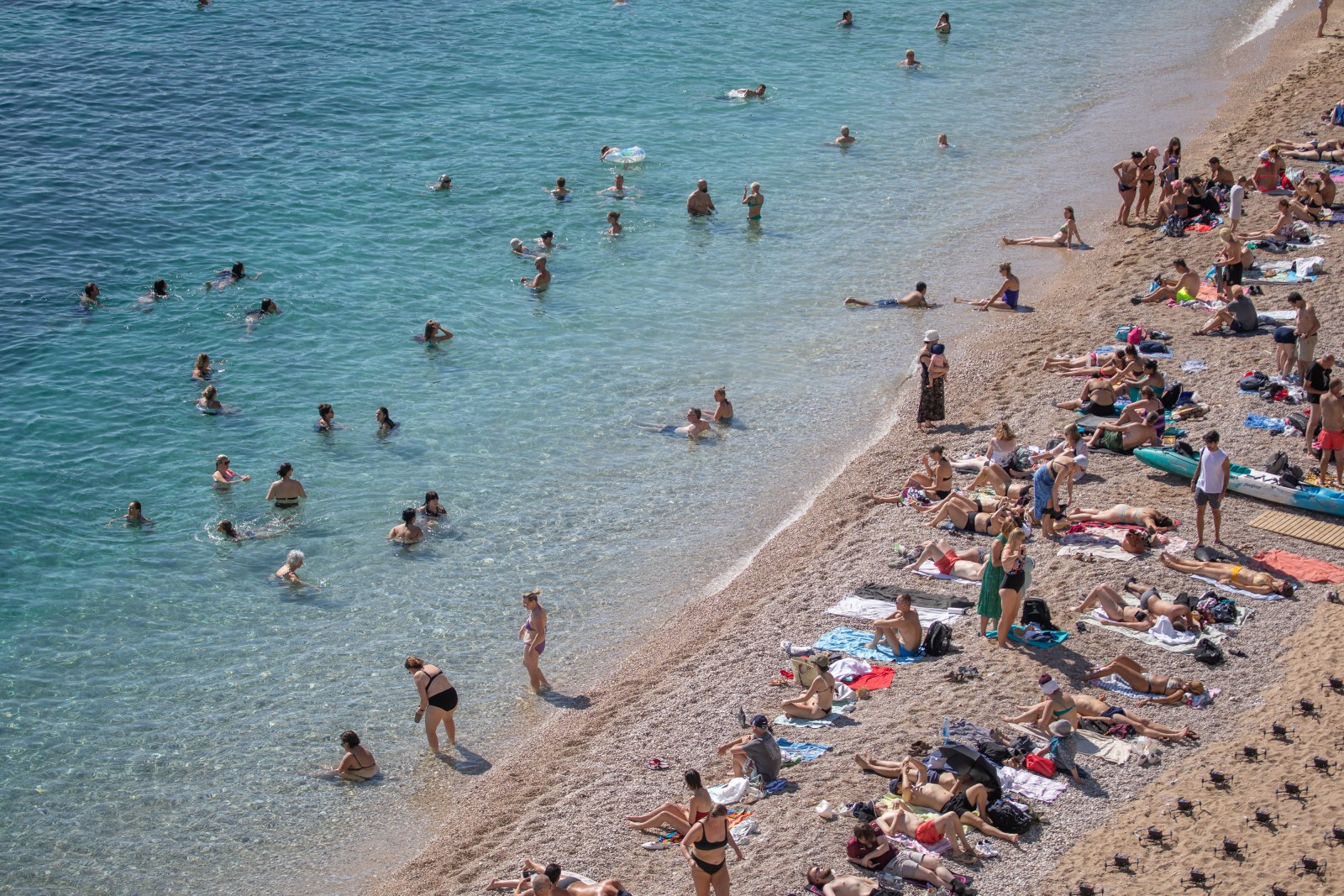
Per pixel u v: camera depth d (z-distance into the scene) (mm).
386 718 19797
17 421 27047
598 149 45031
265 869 16938
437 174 42000
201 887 16609
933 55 56906
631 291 35188
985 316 33406
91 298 32250
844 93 51906
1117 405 27266
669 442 27953
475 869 16641
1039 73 54312
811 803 16797
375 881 16672
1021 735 17625
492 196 40656
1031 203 40969
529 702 20250
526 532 24656
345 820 17844
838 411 29188
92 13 54375
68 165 39969
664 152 45094
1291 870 14562
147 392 28688
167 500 24969
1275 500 23203
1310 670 18500
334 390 29359
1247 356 28688
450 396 29406
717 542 24453
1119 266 35312
